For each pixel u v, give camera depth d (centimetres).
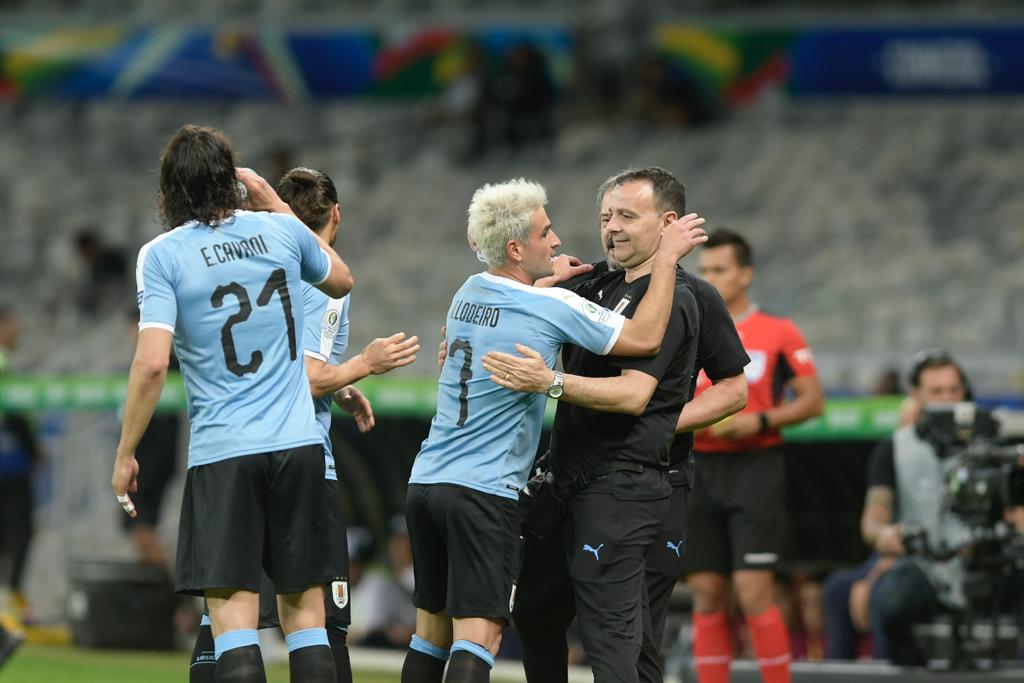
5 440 3481
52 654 3253
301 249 1641
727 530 2238
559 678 1802
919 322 5044
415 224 6303
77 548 3731
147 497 3372
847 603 2634
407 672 1739
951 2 6669
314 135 7075
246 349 1582
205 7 7425
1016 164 6159
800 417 2225
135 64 6631
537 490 1719
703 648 2244
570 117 6638
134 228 6531
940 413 2345
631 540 1653
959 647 2258
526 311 1644
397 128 6994
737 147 6450
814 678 2286
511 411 1648
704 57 6406
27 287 6291
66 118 7325
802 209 5984
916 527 2311
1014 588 2342
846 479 2884
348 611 1794
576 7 6944
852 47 6228
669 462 1748
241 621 1563
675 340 1658
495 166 6594
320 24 6588
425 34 6588
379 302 5634
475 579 1631
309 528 1595
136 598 3366
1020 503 2228
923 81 6188
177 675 2914
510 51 6606
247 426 1565
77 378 3484
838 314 5156
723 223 5950
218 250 1590
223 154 1616
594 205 6028
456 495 1639
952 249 5597
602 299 1744
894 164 6241
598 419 1678
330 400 1805
